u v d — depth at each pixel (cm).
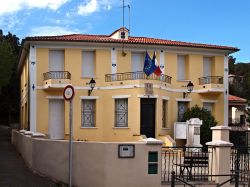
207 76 3338
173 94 3231
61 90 3045
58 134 3052
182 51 3269
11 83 5109
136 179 1286
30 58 3028
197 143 2534
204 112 3027
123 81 3011
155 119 2950
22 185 1298
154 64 2895
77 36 3291
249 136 2972
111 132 3041
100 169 1285
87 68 3116
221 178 1386
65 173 1373
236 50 3359
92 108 3100
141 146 1295
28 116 3095
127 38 3231
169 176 1450
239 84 6181
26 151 1789
